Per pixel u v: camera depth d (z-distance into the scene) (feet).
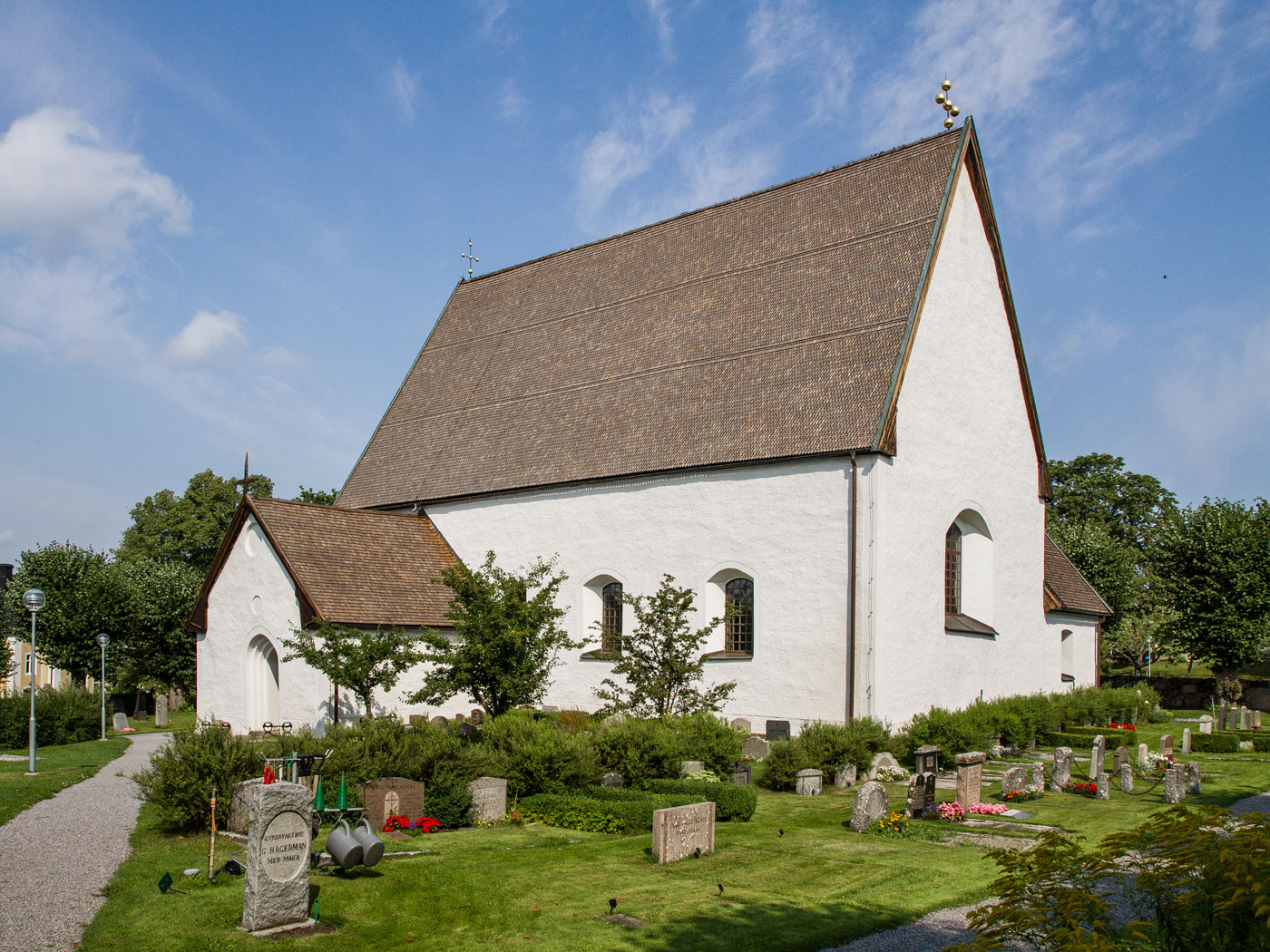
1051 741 114.42
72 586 166.81
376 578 122.42
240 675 121.19
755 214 132.98
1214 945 26.30
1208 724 122.83
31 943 38.91
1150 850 32.32
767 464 107.65
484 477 138.10
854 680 98.37
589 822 64.23
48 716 120.67
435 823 62.39
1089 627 152.25
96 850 54.54
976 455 118.52
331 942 40.42
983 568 120.98
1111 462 294.46
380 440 162.09
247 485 122.01
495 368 153.38
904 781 86.53
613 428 126.41
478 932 41.96
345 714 109.19
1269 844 26.78
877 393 103.40
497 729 75.46
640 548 118.52
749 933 42.06
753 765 91.35
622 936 41.68
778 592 105.50
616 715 95.45
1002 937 30.99
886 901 46.93
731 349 120.98
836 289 115.85
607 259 150.41
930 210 114.01
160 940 39.63
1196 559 171.22
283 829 42.27
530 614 94.22
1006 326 126.11
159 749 62.90
